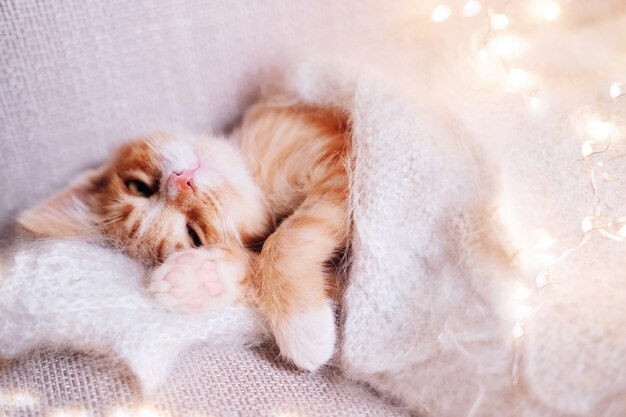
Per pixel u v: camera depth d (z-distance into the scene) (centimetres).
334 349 31
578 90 35
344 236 33
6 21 35
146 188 36
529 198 32
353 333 31
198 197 34
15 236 35
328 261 33
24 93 37
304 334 31
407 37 39
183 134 37
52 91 37
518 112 34
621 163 32
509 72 35
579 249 30
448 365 29
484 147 31
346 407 30
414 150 32
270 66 39
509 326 28
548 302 29
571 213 31
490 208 30
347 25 39
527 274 29
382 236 31
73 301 31
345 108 35
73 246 32
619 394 27
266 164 37
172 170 35
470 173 31
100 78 37
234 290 32
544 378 28
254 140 37
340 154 35
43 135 38
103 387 30
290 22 39
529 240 30
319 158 36
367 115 33
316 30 39
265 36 39
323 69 37
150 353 30
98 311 31
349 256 33
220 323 31
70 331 31
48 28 36
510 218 30
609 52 37
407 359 30
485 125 33
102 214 36
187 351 31
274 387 30
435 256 31
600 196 32
